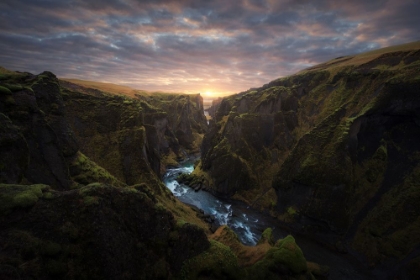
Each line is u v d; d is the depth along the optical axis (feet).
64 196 45.83
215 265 63.93
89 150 134.10
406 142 150.10
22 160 61.57
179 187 233.76
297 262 75.10
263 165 218.38
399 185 138.10
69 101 142.10
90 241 44.39
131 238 51.65
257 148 227.40
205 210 182.80
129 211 52.75
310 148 168.04
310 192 154.20
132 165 138.92
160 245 57.06
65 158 91.56
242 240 141.28
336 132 163.73
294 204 162.61
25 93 75.92
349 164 150.82
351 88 202.80
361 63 217.36
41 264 38.70
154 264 54.70
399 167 144.56
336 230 139.54
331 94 218.18
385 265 115.14
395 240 120.26
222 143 230.27
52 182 76.13
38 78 90.94
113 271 45.78
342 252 129.59
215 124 279.69
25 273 36.27
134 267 50.55
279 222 163.94
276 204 176.96
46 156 77.30
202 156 288.51
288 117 231.91
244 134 228.02
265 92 255.91
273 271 73.51
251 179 208.03
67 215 44.60
